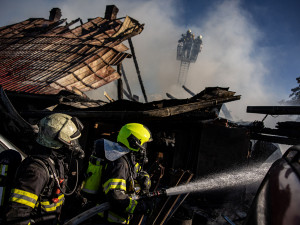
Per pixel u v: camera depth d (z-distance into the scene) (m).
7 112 3.48
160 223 2.90
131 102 6.10
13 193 1.32
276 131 5.38
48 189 1.49
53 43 11.55
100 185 1.93
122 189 1.77
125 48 11.09
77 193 2.19
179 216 3.27
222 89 6.02
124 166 1.86
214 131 5.52
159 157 6.88
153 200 2.13
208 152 5.48
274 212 0.81
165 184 6.09
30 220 1.35
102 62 9.90
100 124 6.14
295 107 4.86
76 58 9.80
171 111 4.96
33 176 1.37
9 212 1.27
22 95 7.12
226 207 4.96
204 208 4.85
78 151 1.66
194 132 5.87
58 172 1.60
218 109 6.55
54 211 1.57
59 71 8.80
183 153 6.03
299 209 0.74
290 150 1.02
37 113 5.06
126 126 2.09
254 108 5.70
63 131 1.55
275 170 0.96
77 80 8.59
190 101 5.87
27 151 3.38
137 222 2.68
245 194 5.32
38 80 8.17
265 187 0.93
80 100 7.19
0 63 10.10
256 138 5.85
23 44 11.97
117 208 1.75
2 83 7.93
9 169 1.48
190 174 3.06
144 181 2.06
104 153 1.94
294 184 0.81
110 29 12.16
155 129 6.32
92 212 1.64
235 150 5.39
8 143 2.71
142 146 2.09
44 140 1.56
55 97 6.58
